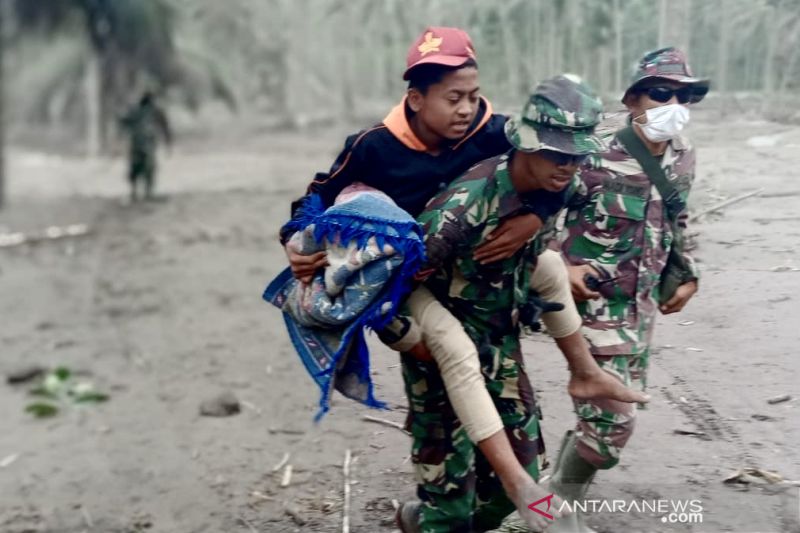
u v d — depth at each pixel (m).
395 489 3.72
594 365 2.88
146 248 9.95
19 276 9.35
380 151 2.70
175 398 5.77
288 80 16.36
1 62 18.11
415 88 2.63
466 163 2.70
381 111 9.64
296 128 16.92
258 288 8.10
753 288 3.42
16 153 18.33
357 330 2.67
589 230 3.07
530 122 2.52
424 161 2.69
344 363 2.70
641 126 2.97
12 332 7.45
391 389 3.66
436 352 2.68
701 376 3.36
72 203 13.45
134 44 16.47
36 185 15.49
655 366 3.43
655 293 3.11
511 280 2.75
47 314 7.92
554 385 3.58
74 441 5.34
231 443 4.90
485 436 2.60
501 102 4.67
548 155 2.51
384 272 2.56
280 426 5.04
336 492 3.95
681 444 3.23
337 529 3.63
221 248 9.66
